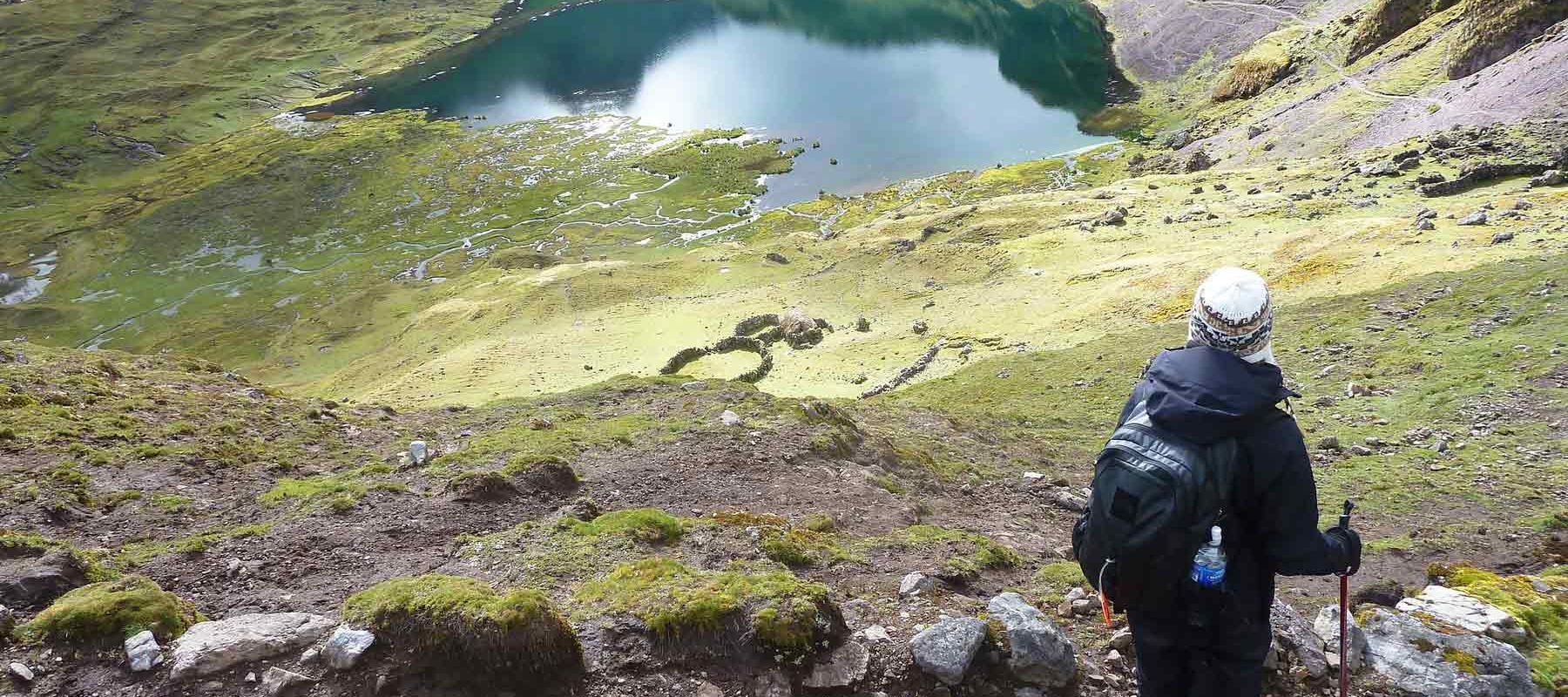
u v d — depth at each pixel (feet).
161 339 398.01
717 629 20.27
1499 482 56.18
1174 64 581.12
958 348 191.52
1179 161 416.05
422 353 290.97
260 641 19.34
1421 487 56.75
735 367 219.41
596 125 645.92
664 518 29.78
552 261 417.08
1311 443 72.95
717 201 489.67
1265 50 511.40
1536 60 314.55
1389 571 38.17
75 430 40.81
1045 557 35.53
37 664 18.80
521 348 253.24
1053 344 171.63
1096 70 623.36
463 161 590.14
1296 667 21.90
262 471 39.50
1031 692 20.61
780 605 20.79
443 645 18.81
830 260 325.62
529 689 18.70
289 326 394.93
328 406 55.16
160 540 30.78
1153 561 13.28
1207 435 13.10
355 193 556.92
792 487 41.04
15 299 461.37
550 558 26.63
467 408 61.77
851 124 593.83
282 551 28.19
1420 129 322.14
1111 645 23.40
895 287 271.49
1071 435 83.82
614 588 22.29
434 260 451.53
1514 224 166.71
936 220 337.93
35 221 565.12
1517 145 252.83
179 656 18.84
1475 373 82.53
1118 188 337.72
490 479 35.19
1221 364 13.48
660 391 63.16
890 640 21.33
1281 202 261.44
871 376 190.08
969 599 25.50
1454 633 22.35
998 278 253.03
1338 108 381.40
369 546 29.35
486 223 493.77
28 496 32.30
